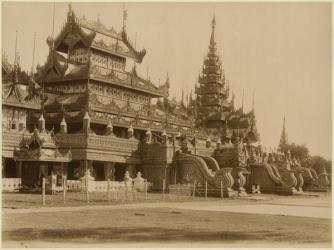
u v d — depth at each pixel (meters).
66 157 50.97
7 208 32.12
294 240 22.36
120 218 27.83
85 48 79.12
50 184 46.81
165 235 22.47
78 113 69.56
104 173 63.75
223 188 55.16
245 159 67.69
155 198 48.09
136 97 84.38
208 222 27.14
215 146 76.50
